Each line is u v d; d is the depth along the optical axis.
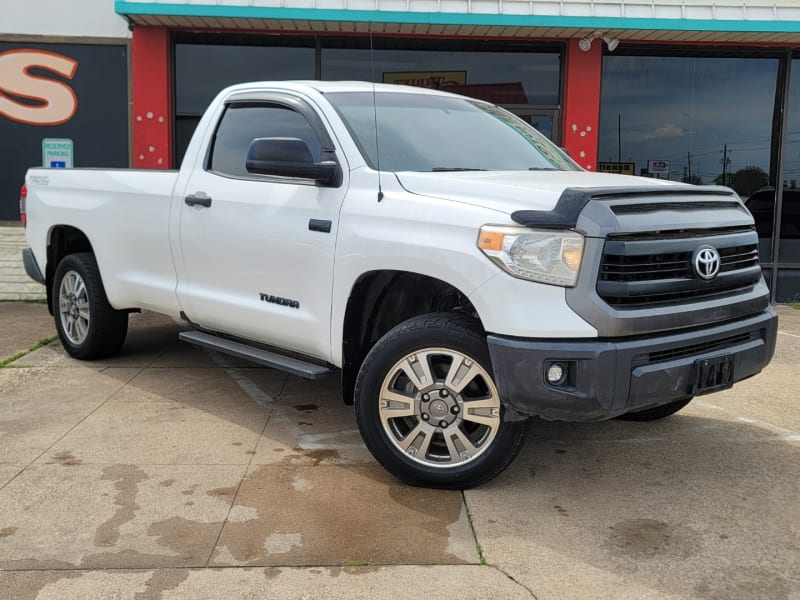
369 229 3.79
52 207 6.02
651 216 3.40
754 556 3.12
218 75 9.70
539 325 3.24
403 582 2.89
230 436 4.45
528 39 9.64
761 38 9.37
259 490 3.69
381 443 3.74
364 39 9.71
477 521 3.40
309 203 4.14
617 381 3.23
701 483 3.87
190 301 4.94
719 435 4.61
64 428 4.52
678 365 3.40
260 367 6.04
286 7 8.51
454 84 9.87
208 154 4.93
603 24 8.73
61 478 3.79
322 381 5.68
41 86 9.71
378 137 4.18
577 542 3.23
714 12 8.80
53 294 6.19
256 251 4.42
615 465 4.11
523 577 2.95
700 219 3.58
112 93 9.74
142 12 8.48
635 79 10.08
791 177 10.20
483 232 3.36
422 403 3.66
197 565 2.99
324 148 4.18
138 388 5.39
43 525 3.29
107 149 9.84
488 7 8.62
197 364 6.08
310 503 3.55
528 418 3.53
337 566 3.00
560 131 9.92
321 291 4.05
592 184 3.72
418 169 4.08
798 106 10.13
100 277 5.75
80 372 5.77
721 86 10.12
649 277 3.38
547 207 3.33
